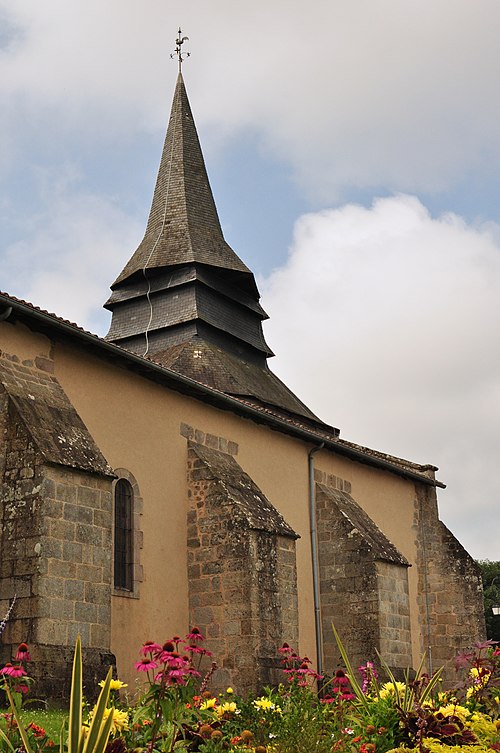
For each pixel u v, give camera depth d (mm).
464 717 7793
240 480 18391
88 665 12750
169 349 29125
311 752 7105
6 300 13844
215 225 32156
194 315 29031
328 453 22938
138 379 17281
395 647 20547
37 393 14570
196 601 16969
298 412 29938
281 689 10781
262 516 17484
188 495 17766
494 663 9289
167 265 29953
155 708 6504
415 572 25531
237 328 31125
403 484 25922
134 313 30547
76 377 15828
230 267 30484
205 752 6523
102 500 13992
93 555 13570
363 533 21266
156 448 17312
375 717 7812
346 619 20703
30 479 13148
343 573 21031
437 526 26484
